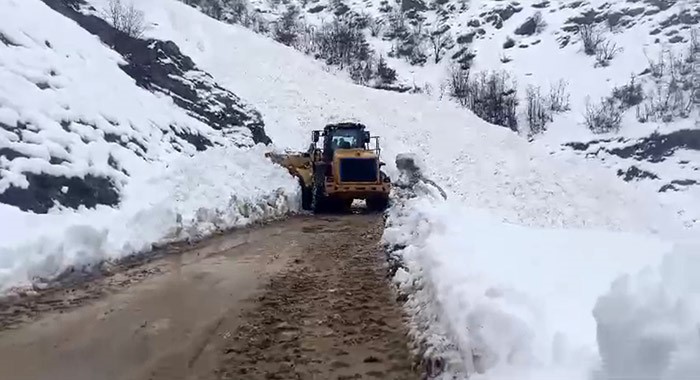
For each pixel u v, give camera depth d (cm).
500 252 747
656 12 9819
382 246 1229
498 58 9606
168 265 1041
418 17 11550
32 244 941
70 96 1798
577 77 8575
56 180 1334
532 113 7325
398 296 779
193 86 3203
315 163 2222
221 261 1083
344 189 2119
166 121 2308
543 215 3391
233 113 3291
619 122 6950
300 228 1630
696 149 6269
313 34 8969
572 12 10450
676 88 7325
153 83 2898
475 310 517
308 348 583
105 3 3694
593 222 3312
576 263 656
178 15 5081
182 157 2025
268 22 10119
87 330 643
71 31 2452
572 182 3691
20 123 1449
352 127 2373
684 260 380
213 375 511
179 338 614
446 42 10231
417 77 9031
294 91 4684
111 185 1494
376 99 4812
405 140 4244
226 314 708
